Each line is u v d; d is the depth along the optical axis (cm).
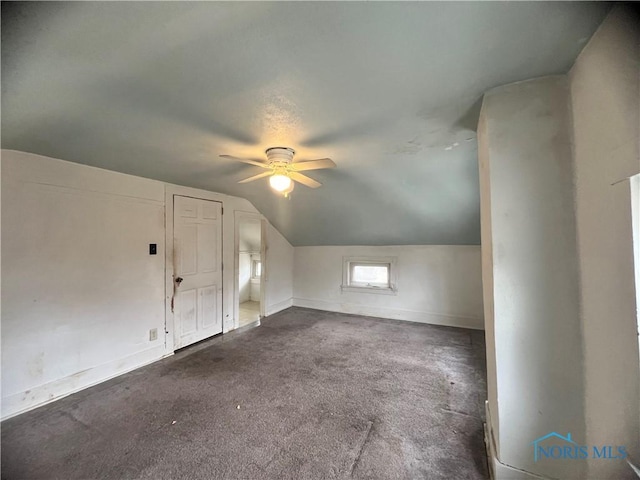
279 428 183
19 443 170
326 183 308
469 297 391
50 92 129
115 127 170
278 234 485
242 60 110
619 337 95
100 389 232
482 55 109
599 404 107
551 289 123
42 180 213
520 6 85
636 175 84
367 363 281
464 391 228
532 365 127
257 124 170
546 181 124
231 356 300
